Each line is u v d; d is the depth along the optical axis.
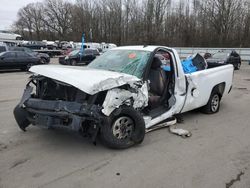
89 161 3.62
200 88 5.52
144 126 4.10
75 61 21.45
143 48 4.93
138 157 3.77
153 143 4.30
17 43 37.88
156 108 4.85
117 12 62.69
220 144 4.35
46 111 3.72
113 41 63.84
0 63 15.46
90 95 3.64
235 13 46.44
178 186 3.06
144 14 55.88
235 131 5.04
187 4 52.56
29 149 3.97
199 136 4.70
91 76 3.71
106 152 3.90
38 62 17.47
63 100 3.83
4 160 3.61
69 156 3.76
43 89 4.21
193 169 3.47
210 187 3.06
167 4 53.47
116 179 3.18
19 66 16.45
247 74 17.55
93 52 22.61
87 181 3.12
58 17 84.88
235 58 20.30
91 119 3.55
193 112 6.40
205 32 48.94
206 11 49.62
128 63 4.65
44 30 89.19
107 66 4.81
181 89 5.05
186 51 39.34
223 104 7.51
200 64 6.47
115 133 3.88
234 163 3.67
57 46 42.34
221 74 6.29
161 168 3.47
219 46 46.41
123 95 3.80
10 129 4.84
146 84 4.22
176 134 4.75
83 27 68.38
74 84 3.49
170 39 51.56
